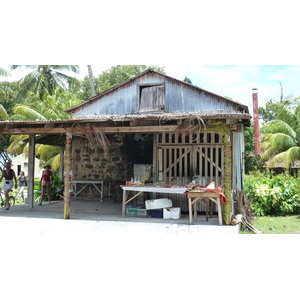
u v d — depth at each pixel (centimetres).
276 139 2062
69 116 2427
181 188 898
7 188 1158
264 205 1212
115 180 1393
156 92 1243
